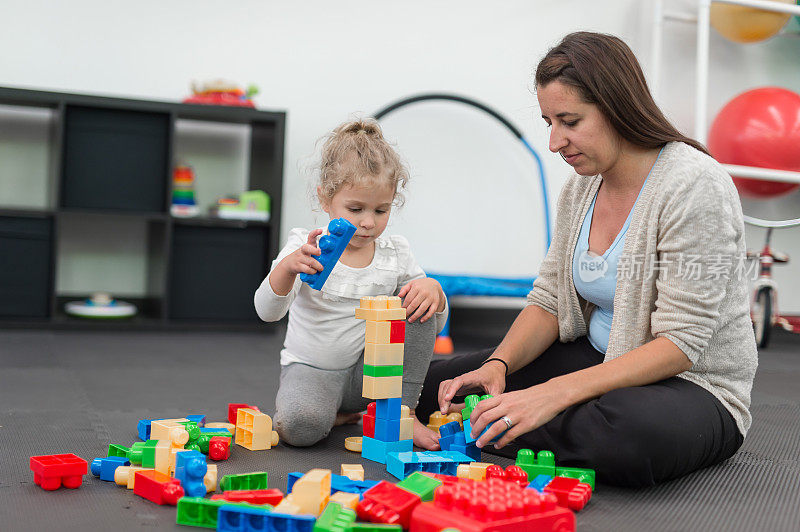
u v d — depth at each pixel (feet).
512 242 11.03
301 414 3.76
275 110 9.16
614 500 3.16
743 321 3.62
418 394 4.20
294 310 4.18
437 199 10.70
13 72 9.26
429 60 10.64
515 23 10.88
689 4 11.26
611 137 3.48
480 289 8.32
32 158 9.43
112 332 8.46
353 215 3.92
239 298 9.13
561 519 2.49
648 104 3.51
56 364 6.35
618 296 3.58
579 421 3.36
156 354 7.14
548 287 4.16
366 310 3.52
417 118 10.58
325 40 10.27
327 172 3.95
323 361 4.07
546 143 11.07
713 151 10.08
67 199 8.61
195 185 10.00
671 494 3.26
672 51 11.20
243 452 3.76
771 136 9.46
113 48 9.56
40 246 8.47
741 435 3.67
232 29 9.95
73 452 3.67
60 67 9.40
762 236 11.68
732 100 10.12
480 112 10.80
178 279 8.89
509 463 3.66
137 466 3.23
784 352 9.03
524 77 10.95
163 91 9.75
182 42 9.78
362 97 10.44
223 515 2.50
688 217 3.34
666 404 3.28
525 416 3.17
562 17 11.02
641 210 3.52
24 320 8.41
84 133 8.63
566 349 4.07
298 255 3.53
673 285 3.37
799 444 4.32
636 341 3.54
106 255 9.78
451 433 3.65
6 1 9.19
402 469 3.22
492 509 2.39
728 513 3.03
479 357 4.23
